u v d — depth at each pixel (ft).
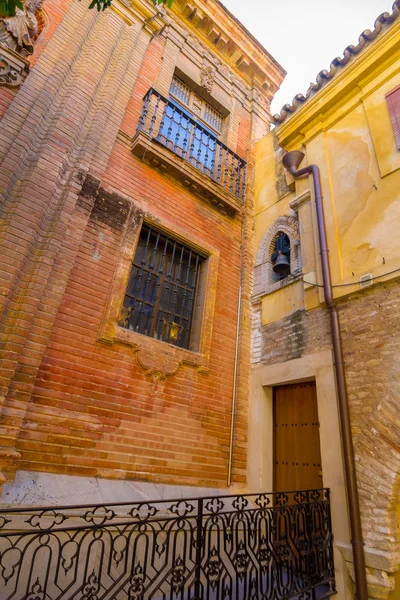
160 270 18.89
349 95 19.97
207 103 27.99
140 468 14.19
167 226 19.21
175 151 22.09
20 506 10.48
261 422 18.06
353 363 14.82
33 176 14.39
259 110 30.55
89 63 18.94
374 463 12.91
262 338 19.97
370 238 15.92
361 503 12.86
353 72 19.67
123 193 18.19
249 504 16.28
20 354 12.24
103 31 20.68
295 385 18.11
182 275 19.89
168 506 13.70
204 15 28.19
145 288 17.98
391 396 13.10
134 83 21.24
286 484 16.71
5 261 12.63
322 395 15.52
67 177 16.01
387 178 16.21
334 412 14.82
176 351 17.19
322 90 21.09
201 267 20.94
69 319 14.37
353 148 18.56
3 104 15.16
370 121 18.11
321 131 20.88
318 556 12.42
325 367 15.83
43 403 12.73
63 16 19.34
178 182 21.02
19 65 15.99
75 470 12.59
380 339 14.17
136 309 17.31
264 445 17.66
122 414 14.52
